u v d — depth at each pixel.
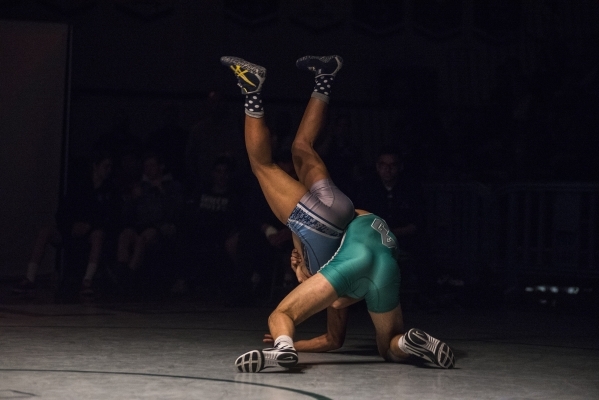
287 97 19.03
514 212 13.16
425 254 12.11
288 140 15.85
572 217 12.49
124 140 16.36
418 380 6.29
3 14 17.11
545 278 13.23
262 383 6.05
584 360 7.40
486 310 11.88
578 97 15.66
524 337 8.95
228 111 17.41
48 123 15.16
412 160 15.68
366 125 18.81
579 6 20.03
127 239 13.79
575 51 16.92
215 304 12.16
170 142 16.38
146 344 8.00
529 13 20.30
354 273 6.69
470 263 13.75
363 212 7.16
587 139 15.11
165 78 18.17
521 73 17.44
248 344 8.08
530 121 15.72
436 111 17.47
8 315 10.27
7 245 14.91
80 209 13.62
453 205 14.06
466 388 6.02
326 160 13.53
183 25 18.30
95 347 7.76
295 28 19.12
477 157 16.08
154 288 14.27
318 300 6.61
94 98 17.48
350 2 19.50
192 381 6.11
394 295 6.91
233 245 13.55
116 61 17.83
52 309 11.09
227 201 13.76
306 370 6.66
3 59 14.83
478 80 20.09
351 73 19.48
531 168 15.29
